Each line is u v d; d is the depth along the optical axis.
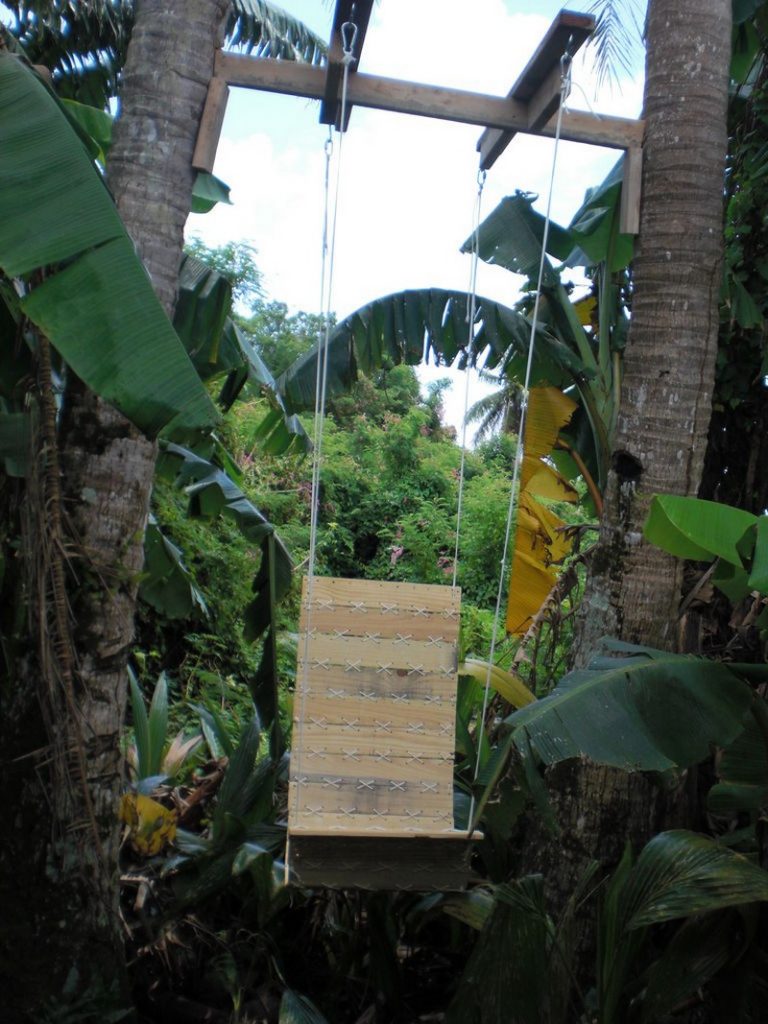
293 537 11.58
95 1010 3.28
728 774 3.49
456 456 15.69
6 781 3.33
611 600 3.97
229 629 9.02
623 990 3.30
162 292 3.44
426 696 3.37
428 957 4.43
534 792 3.02
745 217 5.08
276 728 4.91
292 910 4.52
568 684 3.28
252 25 8.55
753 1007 3.25
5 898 3.28
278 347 17.23
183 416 2.54
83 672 3.32
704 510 3.12
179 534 8.68
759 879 3.07
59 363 3.55
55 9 6.66
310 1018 3.42
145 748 5.14
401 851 3.16
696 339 3.97
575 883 3.83
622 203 4.04
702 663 3.31
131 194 3.43
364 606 3.40
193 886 4.00
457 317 5.12
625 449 4.00
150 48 3.51
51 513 3.14
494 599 11.15
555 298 5.27
